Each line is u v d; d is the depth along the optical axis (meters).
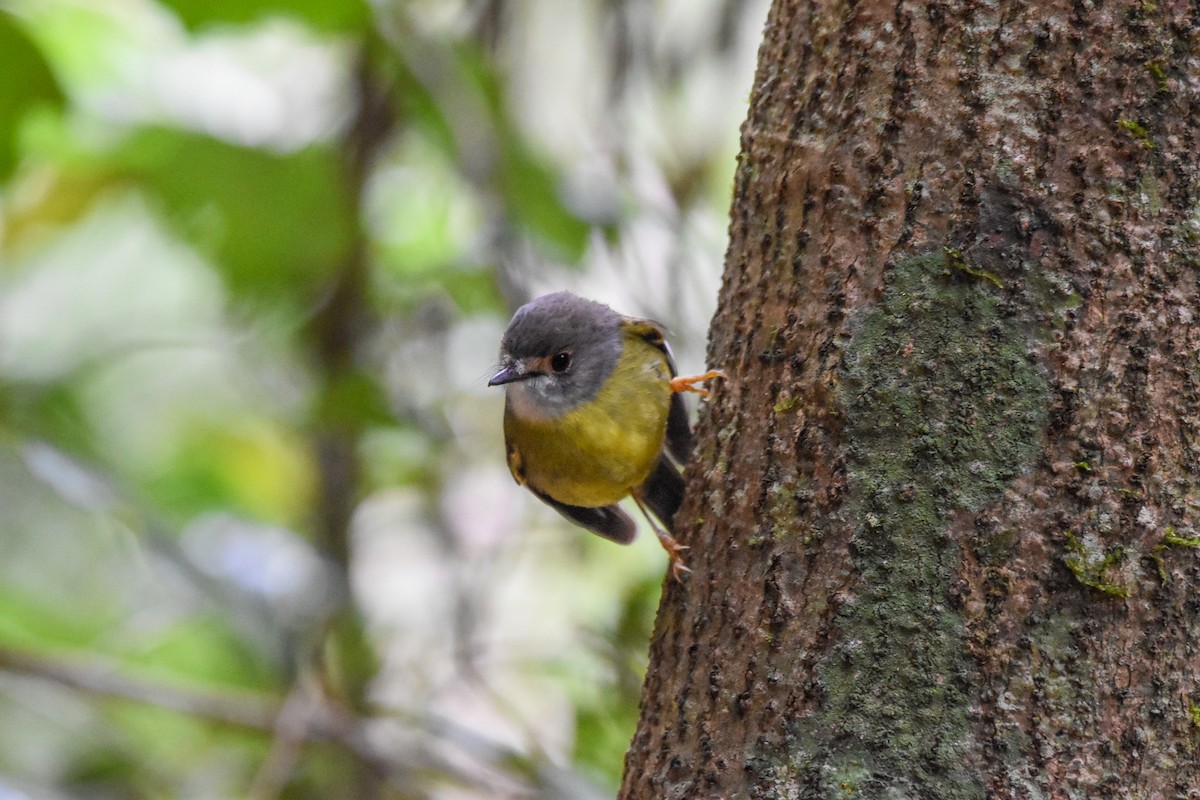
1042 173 5.64
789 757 5.63
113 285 15.08
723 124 11.62
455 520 13.03
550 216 11.52
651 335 9.22
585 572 13.66
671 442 9.47
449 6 12.98
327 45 12.77
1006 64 5.73
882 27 6.02
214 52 13.09
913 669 5.49
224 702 10.36
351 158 12.54
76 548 14.02
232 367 14.86
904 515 5.62
